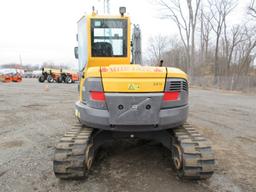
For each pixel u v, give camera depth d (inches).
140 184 132.6
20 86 882.1
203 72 1408.7
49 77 1186.6
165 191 125.5
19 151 181.8
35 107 394.0
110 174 144.6
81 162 128.6
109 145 193.6
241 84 900.0
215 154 179.5
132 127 131.1
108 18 179.0
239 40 1181.7
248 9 1066.7
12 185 130.7
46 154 175.8
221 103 469.4
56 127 257.6
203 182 135.1
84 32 183.9
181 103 136.8
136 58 188.5
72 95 583.5
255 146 200.1
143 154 176.1
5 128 252.5
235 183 134.6
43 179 137.6
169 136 156.9
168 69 135.7
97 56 178.5
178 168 136.0
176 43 1747.0
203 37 1407.5
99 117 130.8
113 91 128.3
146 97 126.7
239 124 280.7
